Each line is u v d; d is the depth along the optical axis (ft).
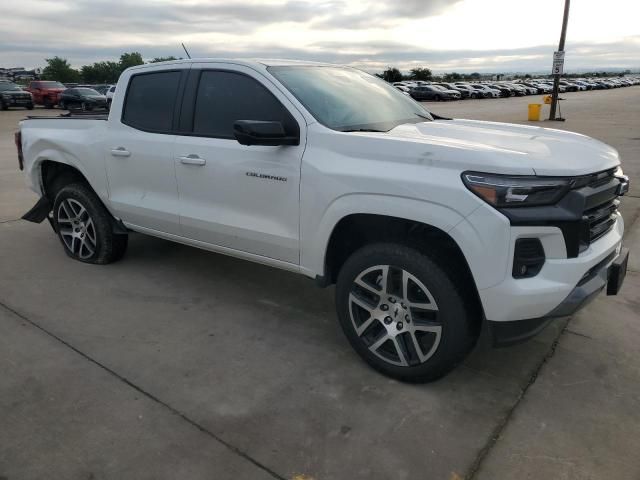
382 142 9.77
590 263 9.02
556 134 11.43
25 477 7.93
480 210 8.55
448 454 8.45
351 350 11.61
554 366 10.91
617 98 147.33
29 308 13.50
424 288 9.47
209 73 12.76
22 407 9.53
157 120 13.71
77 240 16.67
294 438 8.80
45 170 17.37
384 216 9.67
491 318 8.95
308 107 11.12
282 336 12.22
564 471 8.09
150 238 19.27
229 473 8.05
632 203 23.39
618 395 9.95
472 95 175.11
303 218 10.89
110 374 10.59
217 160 12.16
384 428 9.04
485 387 10.21
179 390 10.09
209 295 14.43
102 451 8.46
